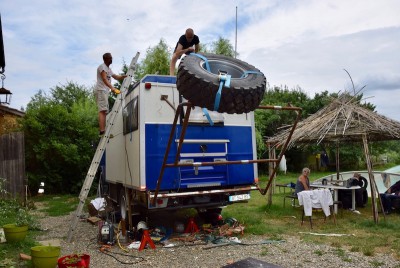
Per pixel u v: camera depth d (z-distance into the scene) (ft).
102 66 27.71
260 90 17.13
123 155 27.27
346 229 26.81
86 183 25.35
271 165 35.99
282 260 19.30
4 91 48.62
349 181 35.06
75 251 22.00
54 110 54.80
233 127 25.77
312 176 71.36
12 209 34.91
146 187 22.90
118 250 22.04
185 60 17.19
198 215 31.32
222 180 25.23
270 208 35.53
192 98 16.38
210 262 19.29
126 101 26.78
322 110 34.65
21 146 42.55
